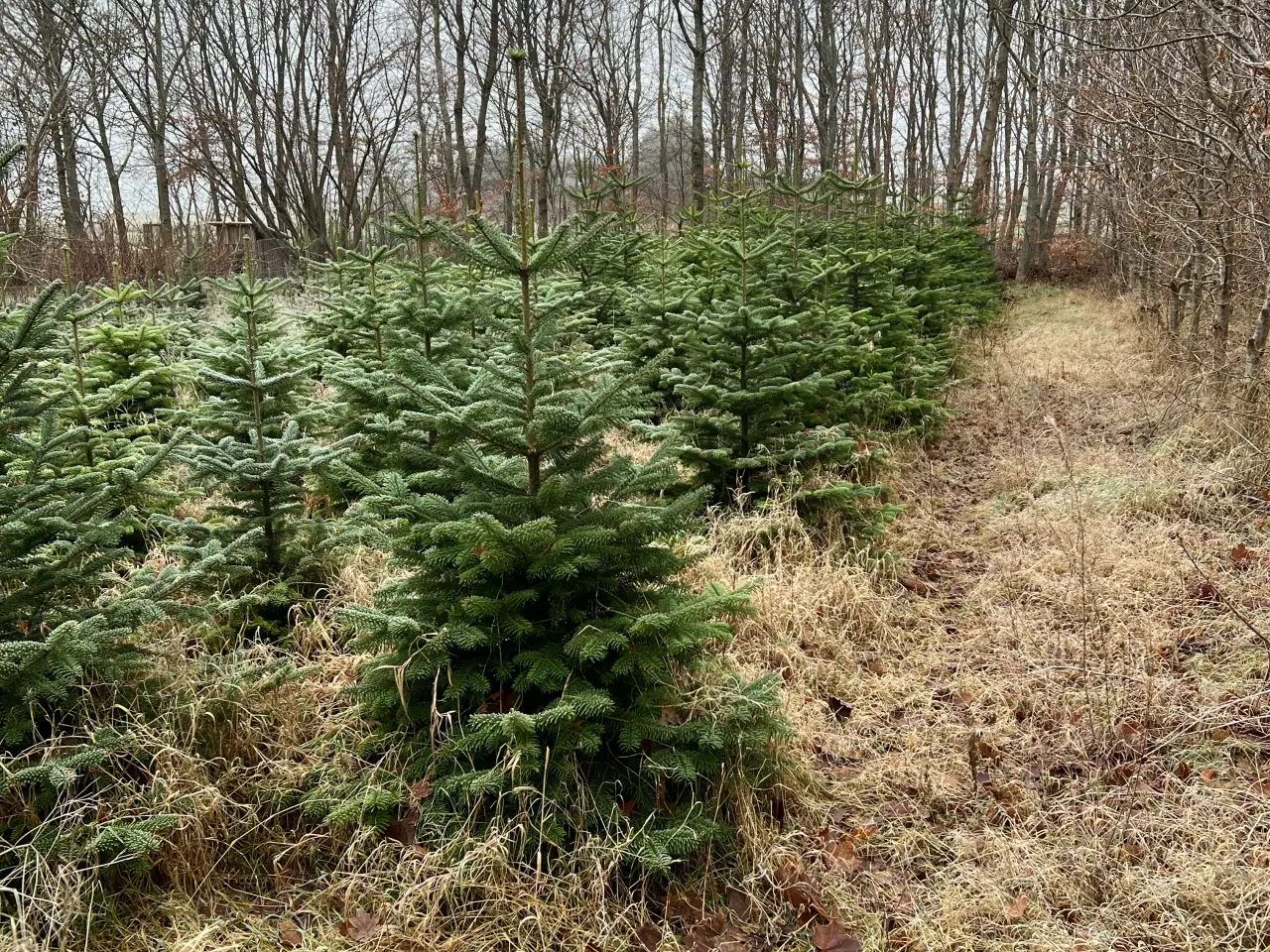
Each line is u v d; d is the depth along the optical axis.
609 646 2.88
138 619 2.93
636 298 7.32
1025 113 23.44
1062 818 3.08
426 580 3.05
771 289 6.46
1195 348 8.11
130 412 6.92
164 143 25.44
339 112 28.27
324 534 4.31
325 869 2.81
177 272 14.18
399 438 4.39
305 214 25.05
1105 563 4.80
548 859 2.74
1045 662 4.02
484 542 2.68
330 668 3.70
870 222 10.84
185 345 9.05
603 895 2.62
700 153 18.72
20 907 2.27
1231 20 5.87
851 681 4.06
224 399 4.76
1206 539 4.99
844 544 5.31
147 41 24.00
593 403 2.88
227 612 3.85
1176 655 3.97
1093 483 5.99
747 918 2.72
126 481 2.95
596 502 3.36
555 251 2.85
